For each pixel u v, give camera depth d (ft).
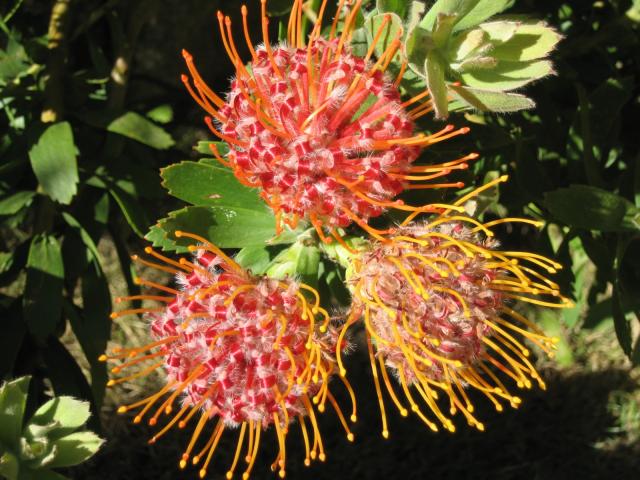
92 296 1.23
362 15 0.92
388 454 2.02
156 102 1.56
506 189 1.15
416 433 2.05
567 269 1.09
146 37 2.32
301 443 2.04
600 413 2.12
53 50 1.26
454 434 2.06
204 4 1.68
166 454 2.00
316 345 0.70
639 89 1.40
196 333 0.74
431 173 0.87
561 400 2.12
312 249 0.80
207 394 0.73
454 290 0.73
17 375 1.24
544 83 1.21
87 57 1.46
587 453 2.06
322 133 0.71
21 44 1.37
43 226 1.24
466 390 2.11
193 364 0.74
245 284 0.74
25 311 1.14
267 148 0.71
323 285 0.87
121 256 1.41
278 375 0.73
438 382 0.78
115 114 1.22
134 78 1.59
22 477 0.80
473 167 1.14
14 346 1.17
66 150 1.10
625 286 1.04
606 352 2.22
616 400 2.15
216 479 1.97
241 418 0.74
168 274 2.29
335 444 2.03
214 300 0.73
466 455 2.04
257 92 0.71
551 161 1.22
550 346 0.80
